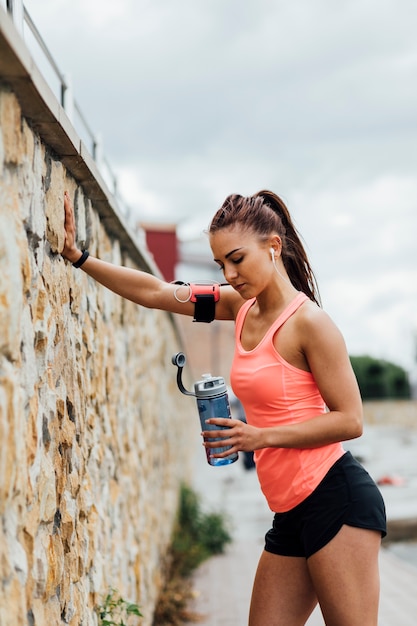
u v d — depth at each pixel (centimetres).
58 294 266
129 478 452
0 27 167
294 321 245
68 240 276
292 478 246
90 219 340
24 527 209
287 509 251
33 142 230
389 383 4181
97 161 431
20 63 184
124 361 456
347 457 251
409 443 2712
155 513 601
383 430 3388
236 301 277
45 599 233
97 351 355
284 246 256
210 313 281
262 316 256
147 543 527
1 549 186
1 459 180
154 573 560
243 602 630
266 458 252
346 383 240
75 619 277
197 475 1788
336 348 239
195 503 945
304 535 245
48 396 244
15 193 205
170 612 566
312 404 248
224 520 931
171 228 1550
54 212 257
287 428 238
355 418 240
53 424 250
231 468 1803
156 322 675
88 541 310
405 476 1798
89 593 311
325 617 245
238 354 257
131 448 472
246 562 830
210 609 609
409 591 669
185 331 3300
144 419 557
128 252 496
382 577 738
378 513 245
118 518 399
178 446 975
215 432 237
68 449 276
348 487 244
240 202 246
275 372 245
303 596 257
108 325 395
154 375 646
